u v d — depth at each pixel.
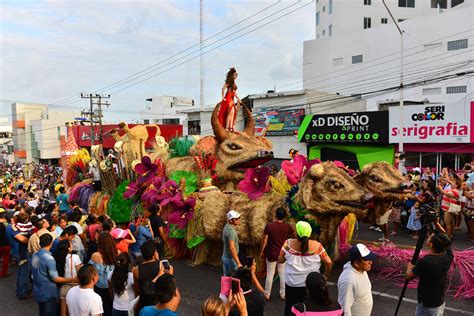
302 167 6.86
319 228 6.54
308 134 22.81
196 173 9.07
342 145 21.75
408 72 34.81
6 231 8.05
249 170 7.52
